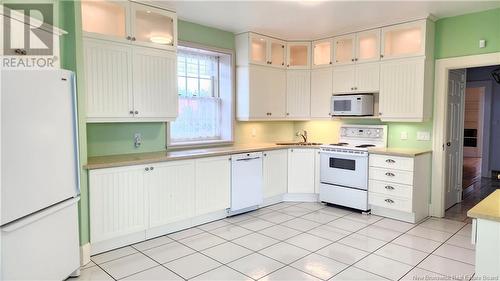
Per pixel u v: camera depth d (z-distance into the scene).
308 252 3.14
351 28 4.64
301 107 5.27
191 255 3.07
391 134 4.68
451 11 3.91
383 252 3.14
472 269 2.78
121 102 3.41
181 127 4.45
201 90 4.71
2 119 1.90
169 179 3.54
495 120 7.05
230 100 4.89
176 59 3.88
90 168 2.92
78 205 2.83
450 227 3.89
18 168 2.01
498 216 1.61
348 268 2.80
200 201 3.86
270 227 3.86
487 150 7.11
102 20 3.37
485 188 6.06
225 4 3.65
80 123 2.87
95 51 3.19
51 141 2.32
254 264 2.88
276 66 5.11
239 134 5.09
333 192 4.70
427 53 4.11
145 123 3.97
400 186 4.05
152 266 2.84
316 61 5.30
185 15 4.05
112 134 3.69
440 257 3.02
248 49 4.74
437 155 4.30
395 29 4.28
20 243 2.04
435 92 4.28
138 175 3.28
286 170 4.99
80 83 2.87
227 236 3.56
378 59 4.46
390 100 4.38
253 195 4.48
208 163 3.92
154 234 3.51
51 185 2.31
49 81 2.30
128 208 3.22
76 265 2.64
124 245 3.27
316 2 3.58
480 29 3.91
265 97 4.99
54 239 2.37
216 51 4.67
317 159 4.92
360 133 4.98
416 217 4.07
